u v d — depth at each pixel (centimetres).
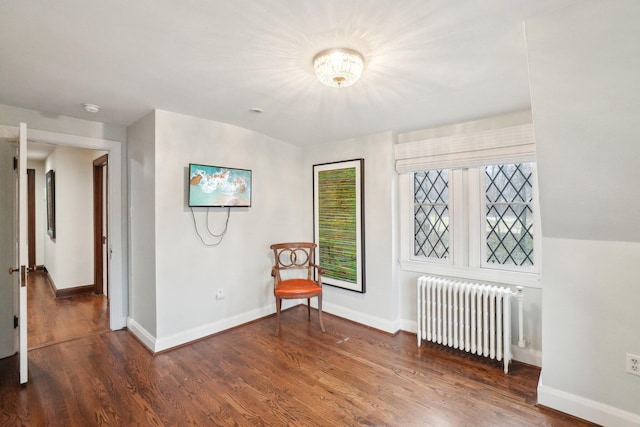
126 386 226
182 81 213
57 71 199
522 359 261
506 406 205
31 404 205
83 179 460
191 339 300
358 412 199
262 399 212
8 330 270
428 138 314
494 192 282
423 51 170
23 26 149
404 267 330
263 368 253
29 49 172
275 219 378
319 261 392
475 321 265
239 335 318
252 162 349
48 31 154
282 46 168
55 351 281
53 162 468
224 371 248
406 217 332
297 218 407
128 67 193
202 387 226
